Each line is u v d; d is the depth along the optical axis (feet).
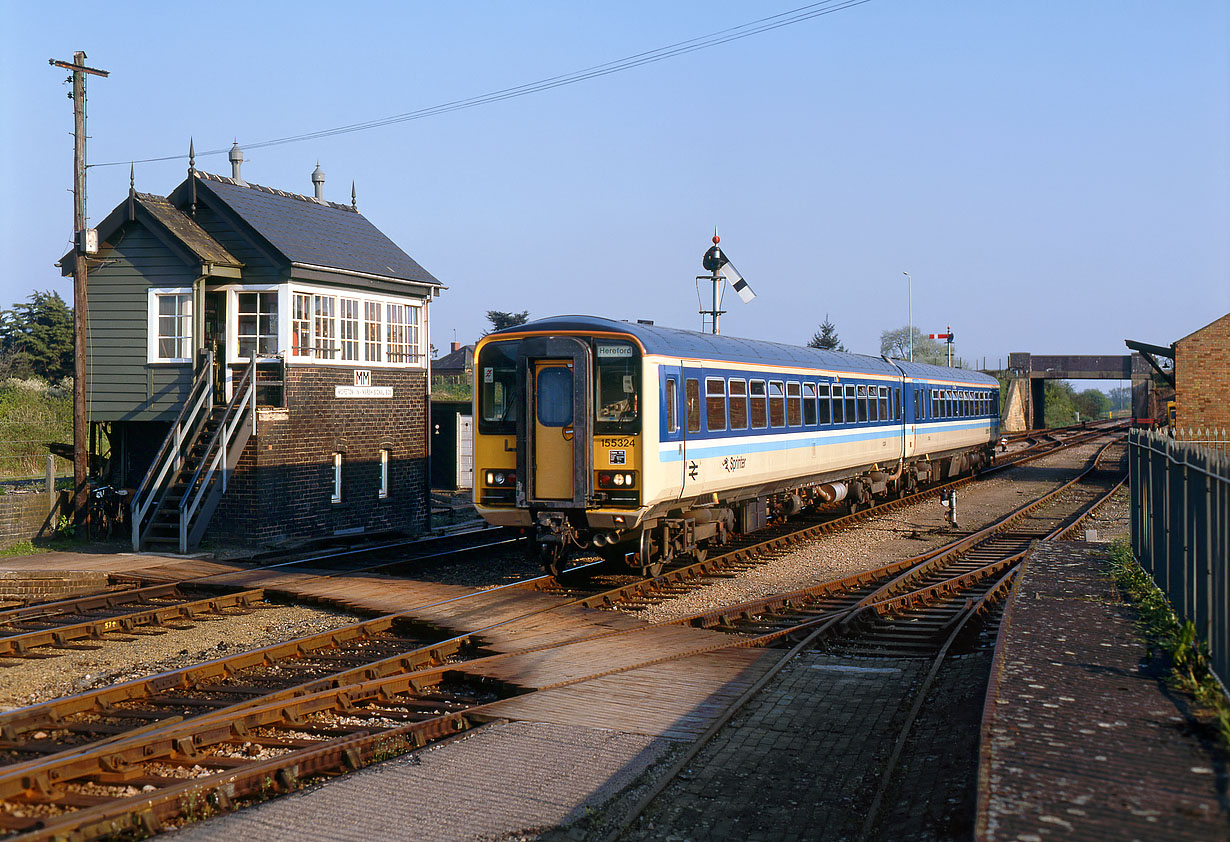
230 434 57.67
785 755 24.22
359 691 28.60
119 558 53.83
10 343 180.75
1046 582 40.81
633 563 48.65
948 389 96.53
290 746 24.64
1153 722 21.88
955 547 57.36
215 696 29.68
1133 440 48.83
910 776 22.59
